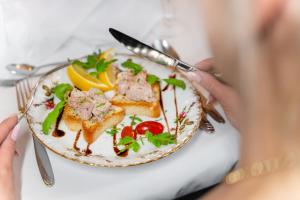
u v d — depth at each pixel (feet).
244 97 1.35
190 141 2.20
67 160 2.12
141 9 3.00
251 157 1.36
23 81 2.52
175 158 2.13
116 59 2.60
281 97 1.28
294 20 1.18
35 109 2.30
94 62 2.56
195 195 2.43
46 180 2.03
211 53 1.35
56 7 2.91
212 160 2.14
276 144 1.33
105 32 2.91
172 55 2.68
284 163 1.33
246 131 1.38
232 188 1.40
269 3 1.17
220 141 2.19
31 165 2.10
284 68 1.25
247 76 1.30
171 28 2.84
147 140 2.21
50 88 2.43
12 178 2.03
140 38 2.87
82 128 2.22
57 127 2.23
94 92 2.37
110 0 3.01
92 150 2.16
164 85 2.47
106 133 2.23
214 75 2.40
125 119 2.31
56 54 2.75
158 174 2.08
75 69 2.50
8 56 2.68
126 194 2.03
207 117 2.31
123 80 2.45
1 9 2.85
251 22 1.22
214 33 1.29
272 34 1.23
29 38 2.77
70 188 2.02
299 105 1.26
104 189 2.02
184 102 2.38
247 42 1.25
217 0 1.24
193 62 2.65
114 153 2.14
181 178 2.10
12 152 2.11
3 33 2.77
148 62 2.59
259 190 1.35
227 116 2.27
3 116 2.34
